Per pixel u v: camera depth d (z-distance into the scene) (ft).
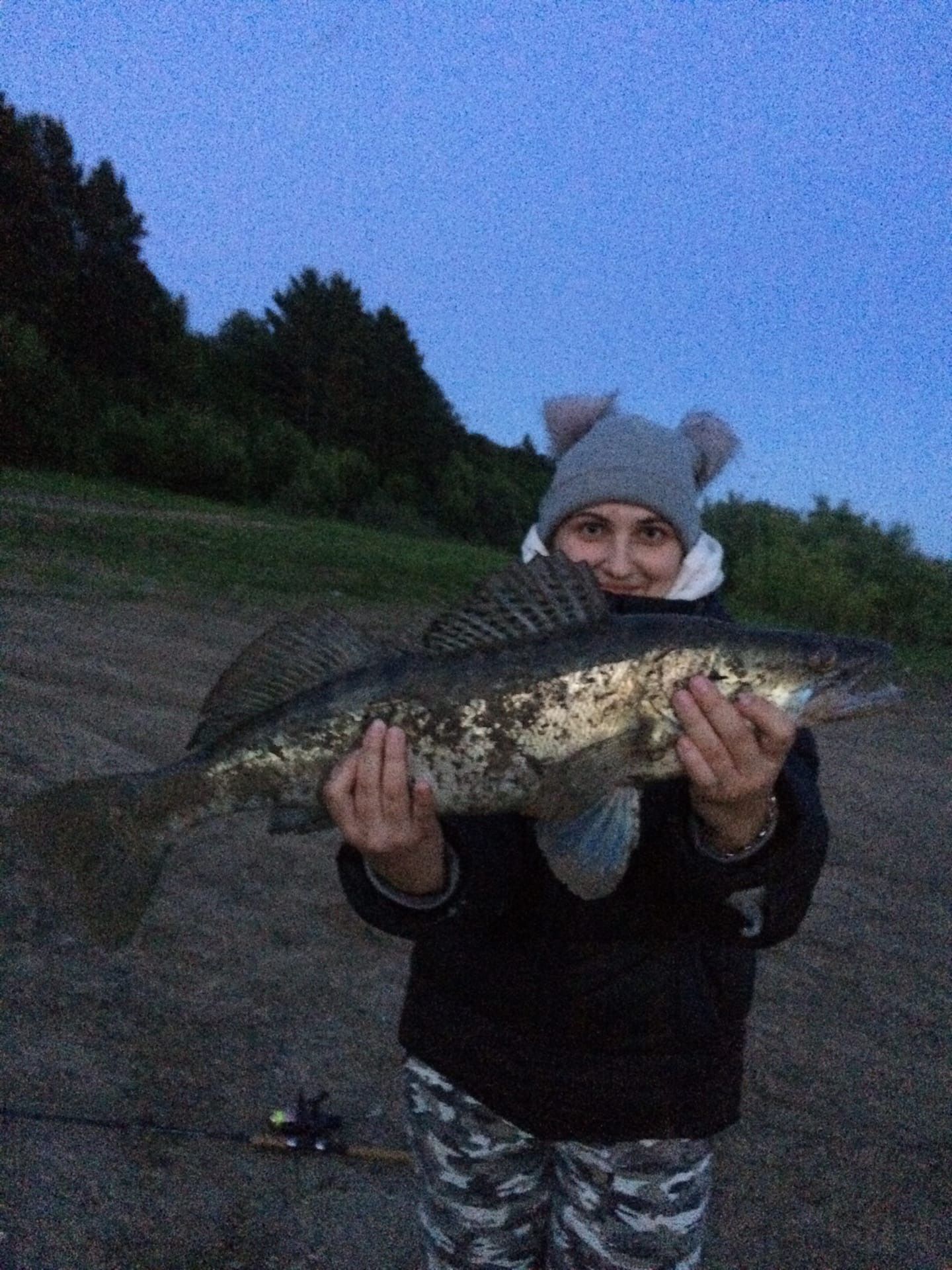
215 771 8.23
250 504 131.54
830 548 62.44
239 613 41.42
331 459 146.41
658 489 8.49
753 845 6.46
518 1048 7.00
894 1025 14.87
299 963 15.01
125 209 158.61
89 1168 10.53
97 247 155.94
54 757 21.17
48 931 14.80
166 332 169.17
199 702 27.04
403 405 207.41
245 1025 13.37
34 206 150.00
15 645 30.63
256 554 60.85
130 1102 11.63
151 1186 10.44
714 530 70.90
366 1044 13.25
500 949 7.06
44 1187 10.17
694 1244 7.15
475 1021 7.13
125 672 29.22
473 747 7.51
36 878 16.02
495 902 7.02
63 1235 9.62
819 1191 11.28
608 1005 6.84
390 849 6.60
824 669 7.70
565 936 6.89
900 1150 12.04
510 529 170.91
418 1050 7.43
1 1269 9.10
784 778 6.57
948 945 17.54
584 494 8.63
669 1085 6.85
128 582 45.16
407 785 6.50
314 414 198.29
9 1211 9.79
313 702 7.92
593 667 7.46
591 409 10.06
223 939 15.44
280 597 46.60
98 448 119.96
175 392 167.22
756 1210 10.93
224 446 128.36
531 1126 6.99
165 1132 11.18
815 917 18.33
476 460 219.00
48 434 112.06
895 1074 13.62
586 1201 7.12
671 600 8.34
